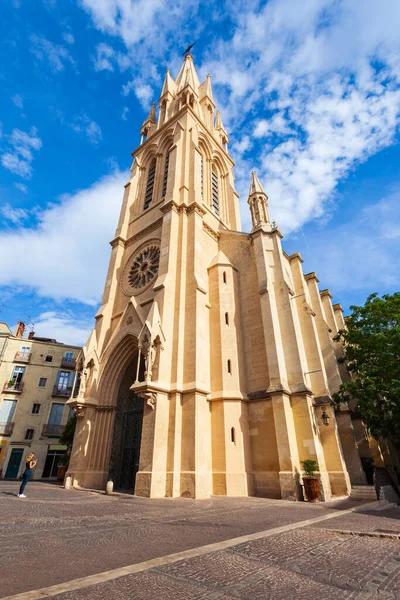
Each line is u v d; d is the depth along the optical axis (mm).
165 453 17141
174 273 23250
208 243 27594
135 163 39625
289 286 24500
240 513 11141
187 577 4672
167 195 27734
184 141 32031
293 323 21875
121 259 31453
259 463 18922
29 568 4879
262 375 21141
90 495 16219
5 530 7375
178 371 19234
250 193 29484
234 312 23547
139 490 16047
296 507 13141
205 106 44531
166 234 24906
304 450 18156
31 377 43531
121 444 23844
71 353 46812
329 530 8297
